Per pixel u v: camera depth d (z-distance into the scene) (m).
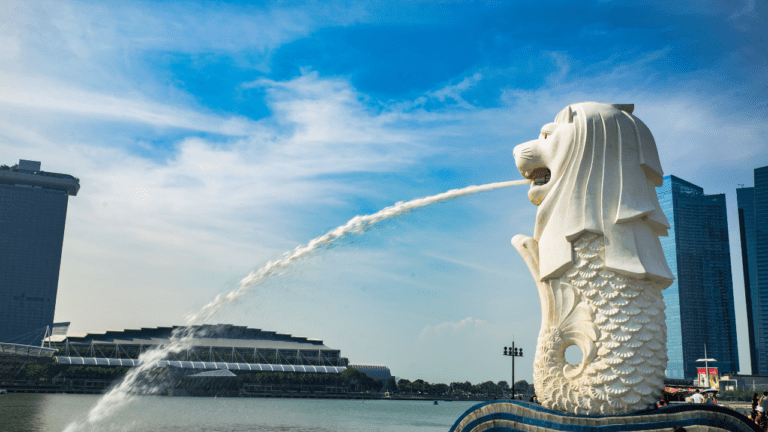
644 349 10.86
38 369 121.25
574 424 10.77
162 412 67.44
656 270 11.10
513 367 50.50
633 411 10.67
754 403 17.36
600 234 11.45
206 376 130.00
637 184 11.46
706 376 37.16
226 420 59.81
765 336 124.44
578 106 12.27
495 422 11.82
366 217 16.78
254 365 140.50
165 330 147.12
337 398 150.62
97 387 122.44
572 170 11.84
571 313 11.53
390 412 94.75
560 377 11.40
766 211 122.06
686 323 140.62
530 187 13.15
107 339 143.75
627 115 11.94
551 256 11.70
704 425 9.98
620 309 11.05
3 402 73.31
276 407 97.00
